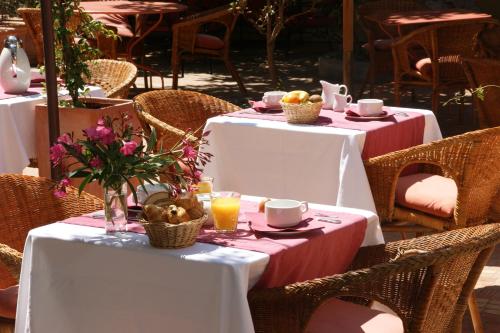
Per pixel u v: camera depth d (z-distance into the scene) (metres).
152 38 16.45
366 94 11.90
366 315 3.75
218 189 5.93
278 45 16.31
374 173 5.44
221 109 6.67
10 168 6.37
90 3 11.74
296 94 5.83
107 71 7.70
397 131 5.80
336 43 14.75
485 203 5.28
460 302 3.74
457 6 13.71
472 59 7.34
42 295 3.71
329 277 3.36
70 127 6.12
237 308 3.30
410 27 10.64
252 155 5.80
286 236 3.70
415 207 5.37
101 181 3.68
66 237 3.65
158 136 5.86
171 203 3.61
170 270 3.43
